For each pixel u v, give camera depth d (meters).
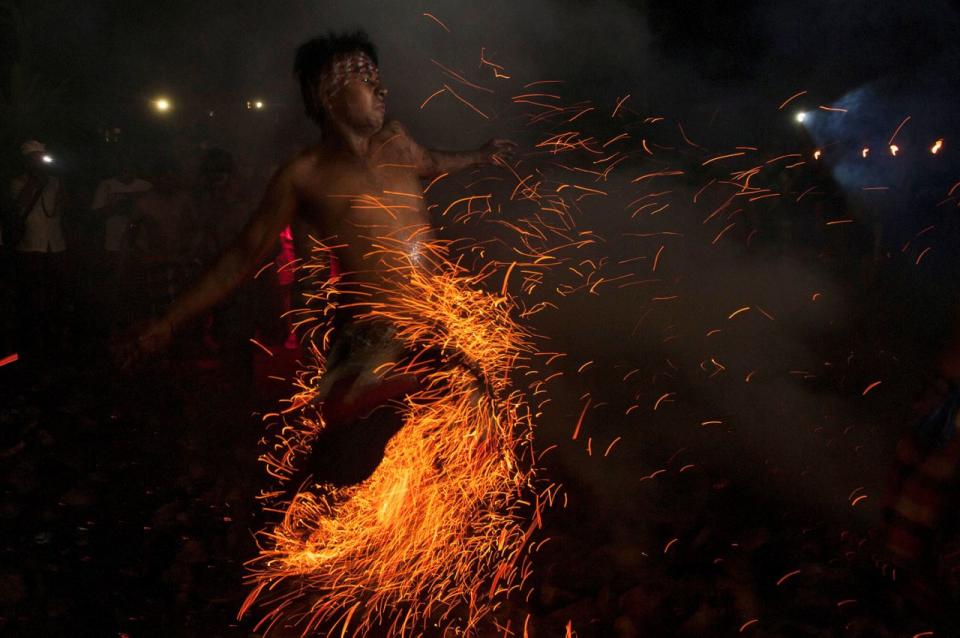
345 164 3.90
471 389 3.98
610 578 4.19
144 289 9.92
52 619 3.97
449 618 3.94
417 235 3.99
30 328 9.69
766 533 4.50
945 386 3.14
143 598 4.19
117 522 5.01
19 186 9.72
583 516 4.83
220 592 4.22
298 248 7.01
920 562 3.15
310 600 4.12
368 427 3.90
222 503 5.21
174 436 6.47
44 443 6.21
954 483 3.09
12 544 4.67
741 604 3.86
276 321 8.59
